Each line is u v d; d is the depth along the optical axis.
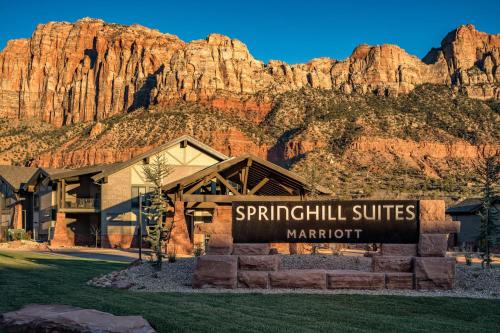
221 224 17.44
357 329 11.72
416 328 12.05
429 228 17.30
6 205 67.88
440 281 16.64
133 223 48.69
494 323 12.80
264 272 16.97
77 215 54.50
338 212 17.94
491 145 192.50
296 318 12.56
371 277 16.73
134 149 195.50
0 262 23.25
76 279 18.27
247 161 33.78
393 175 172.12
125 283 17.02
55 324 9.88
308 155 181.25
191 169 49.25
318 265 19.48
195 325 11.38
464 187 151.50
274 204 17.95
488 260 21.19
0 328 10.20
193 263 19.94
